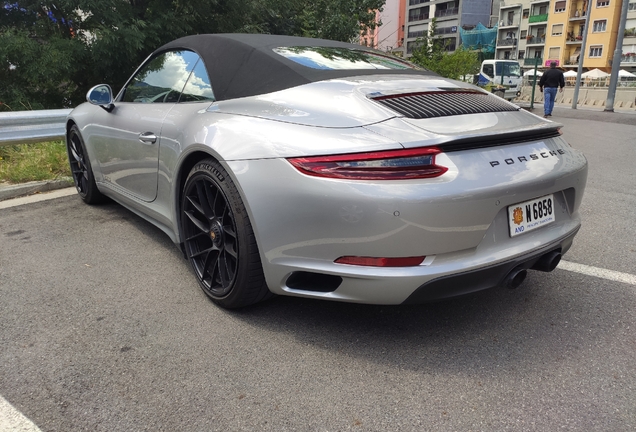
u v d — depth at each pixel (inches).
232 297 97.6
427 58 623.2
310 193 80.0
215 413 72.1
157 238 145.0
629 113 747.4
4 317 98.4
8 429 68.1
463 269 80.1
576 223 101.7
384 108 86.2
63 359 84.5
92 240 142.7
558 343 91.5
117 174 144.7
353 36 691.4
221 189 94.0
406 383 79.5
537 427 69.9
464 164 79.9
